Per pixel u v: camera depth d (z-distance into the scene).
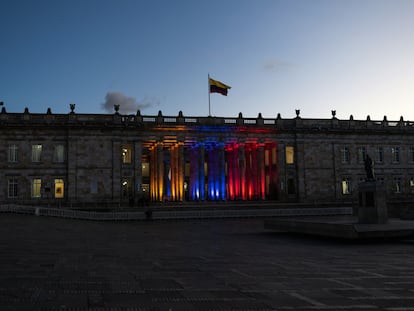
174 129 83.75
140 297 13.63
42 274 17.58
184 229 45.25
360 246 30.50
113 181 80.31
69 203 76.81
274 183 91.44
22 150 78.12
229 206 73.31
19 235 36.28
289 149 90.00
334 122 91.94
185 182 99.50
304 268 19.92
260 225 50.56
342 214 66.81
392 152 94.75
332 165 90.75
